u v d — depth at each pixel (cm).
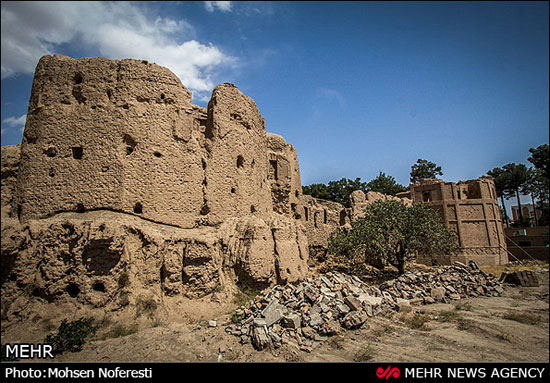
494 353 1028
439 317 1376
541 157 4834
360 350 973
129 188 1340
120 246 1180
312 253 2678
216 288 1373
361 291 1459
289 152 2567
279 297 1222
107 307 1112
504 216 5647
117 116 1393
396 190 5525
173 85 1561
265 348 944
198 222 1509
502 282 2327
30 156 1359
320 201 3086
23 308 1097
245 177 1758
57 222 1198
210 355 910
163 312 1170
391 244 2231
